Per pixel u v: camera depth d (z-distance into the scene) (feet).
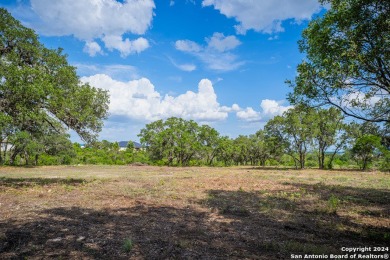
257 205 38.58
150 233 23.68
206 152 227.20
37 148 153.69
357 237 24.07
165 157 220.02
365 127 31.86
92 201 38.65
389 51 22.03
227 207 36.86
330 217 31.76
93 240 21.33
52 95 50.49
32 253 18.44
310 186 63.10
